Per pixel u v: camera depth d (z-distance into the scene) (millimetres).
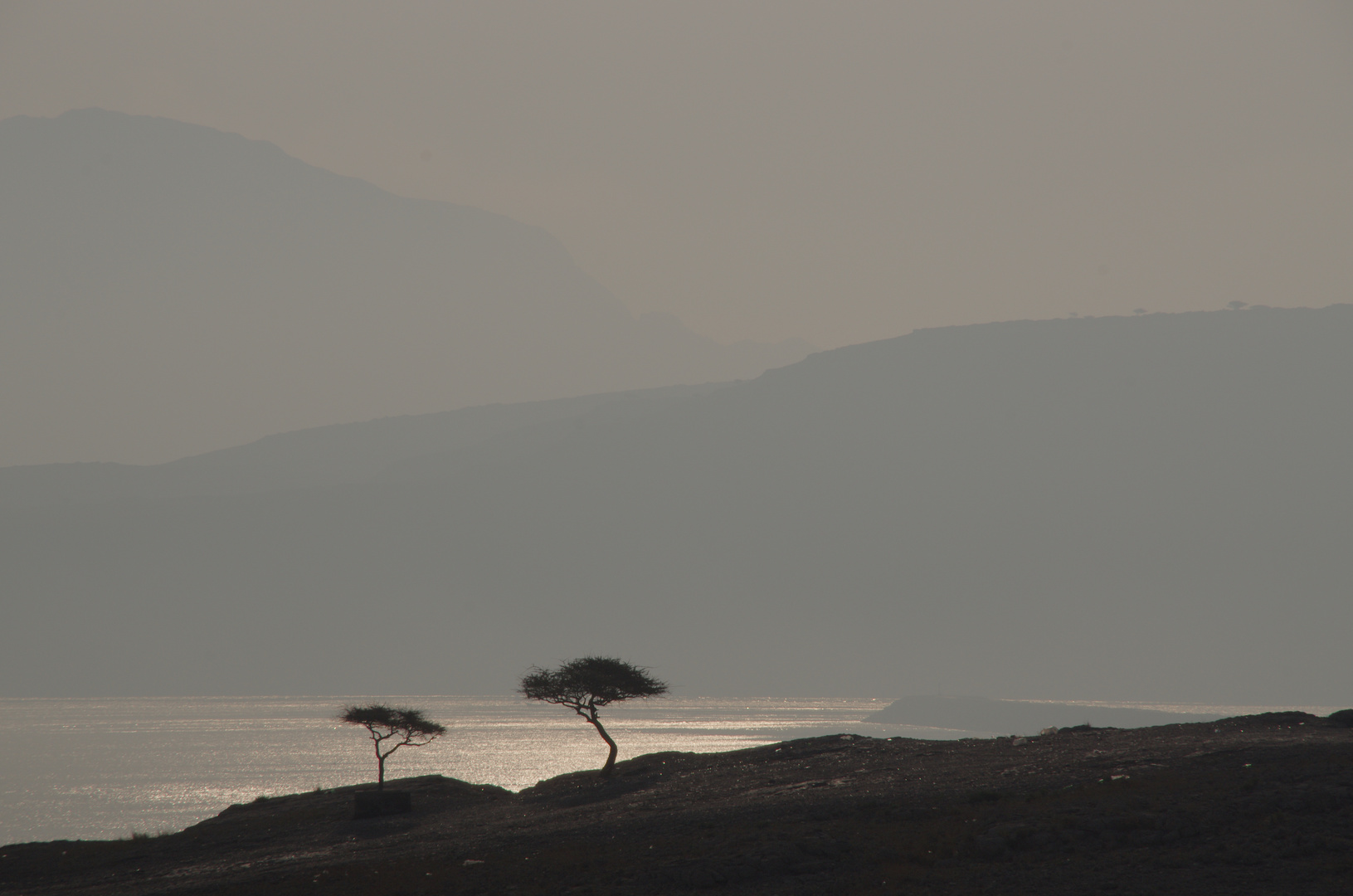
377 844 86625
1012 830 59500
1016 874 53062
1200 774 70875
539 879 61469
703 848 64688
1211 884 48281
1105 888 49406
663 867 60562
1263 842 53562
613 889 57562
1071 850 56375
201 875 78000
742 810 78938
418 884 62688
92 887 77812
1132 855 54062
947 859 57312
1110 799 65562
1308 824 55531
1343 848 51250
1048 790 72562
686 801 90062
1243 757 75312
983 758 95688
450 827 93188
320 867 73688
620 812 87625
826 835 64188
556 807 99500
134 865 87625
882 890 52719
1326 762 68625
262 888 66500
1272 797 60156
